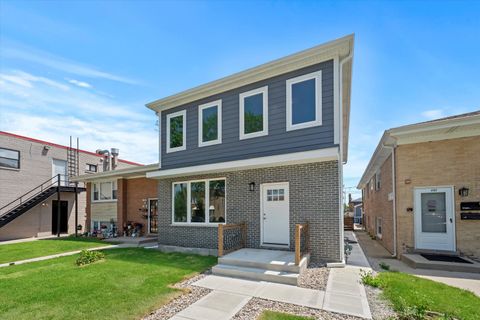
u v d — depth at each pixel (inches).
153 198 564.4
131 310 172.4
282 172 326.3
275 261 255.8
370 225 695.7
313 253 296.8
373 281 217.6
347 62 301.9
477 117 286.7
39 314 167.9
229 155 359.6
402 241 337.7
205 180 392.2
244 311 171.2
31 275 258.4
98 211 652.7
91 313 168.6
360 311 168.6
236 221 355.6
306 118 305.6
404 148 347.9
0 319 162.1
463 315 157.8
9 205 681.0
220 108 374.9
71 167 817.5
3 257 377.7
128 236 568.7
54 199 759.7
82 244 492.4
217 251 353.1
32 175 729.6
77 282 230.4
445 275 254.4
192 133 402.9
